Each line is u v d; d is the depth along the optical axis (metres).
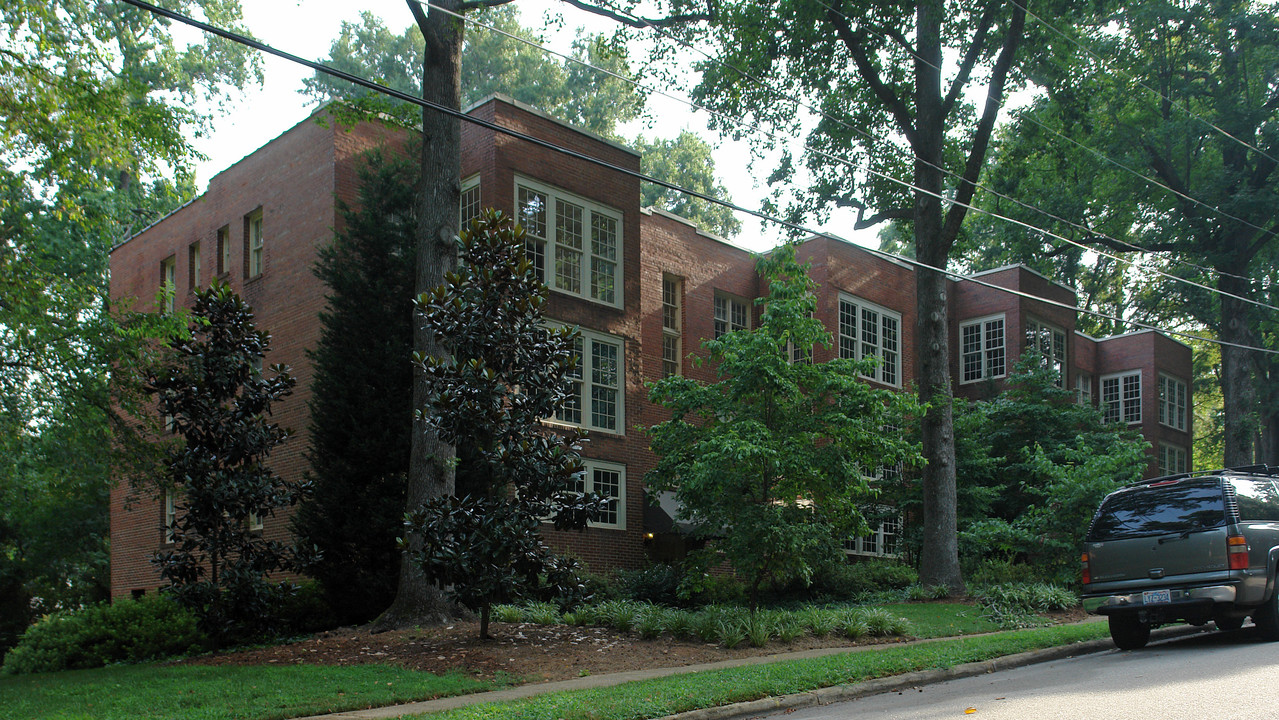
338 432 17.64
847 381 15.59
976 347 34.75
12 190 19.53
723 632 13.55
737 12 21.77
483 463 13.12
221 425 14.66
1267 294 37.62
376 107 17.06
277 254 23.03
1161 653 11.61
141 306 28.00
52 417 18.72
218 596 14.75
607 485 22.44
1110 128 33.00
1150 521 12.22
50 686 12.14
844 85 24.83
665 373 26.09
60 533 30.80
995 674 11.05
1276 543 11.99
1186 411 42.81
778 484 15.62
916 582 23.25
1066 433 28.06
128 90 17.75
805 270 16.42
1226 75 33.16
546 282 21.48
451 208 16.72
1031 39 22.75
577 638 13.77
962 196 21.91
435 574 12.76
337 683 10.82
